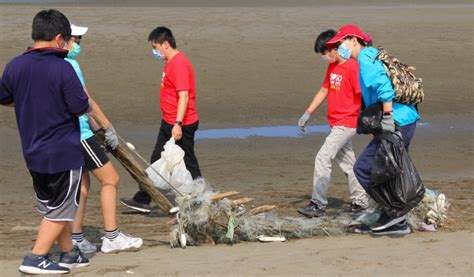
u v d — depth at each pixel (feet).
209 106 100.78
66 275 39.52
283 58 130.72
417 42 148.66
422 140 85.71
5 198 62.18
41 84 37.76
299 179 68.59
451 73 124.57
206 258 42.68
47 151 38.11
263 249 44.70
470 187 64.54
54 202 39.09
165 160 49.78
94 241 48.80
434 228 48.52
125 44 138.10
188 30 154.51
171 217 49.96
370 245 45.03
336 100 53.62
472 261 41.14
